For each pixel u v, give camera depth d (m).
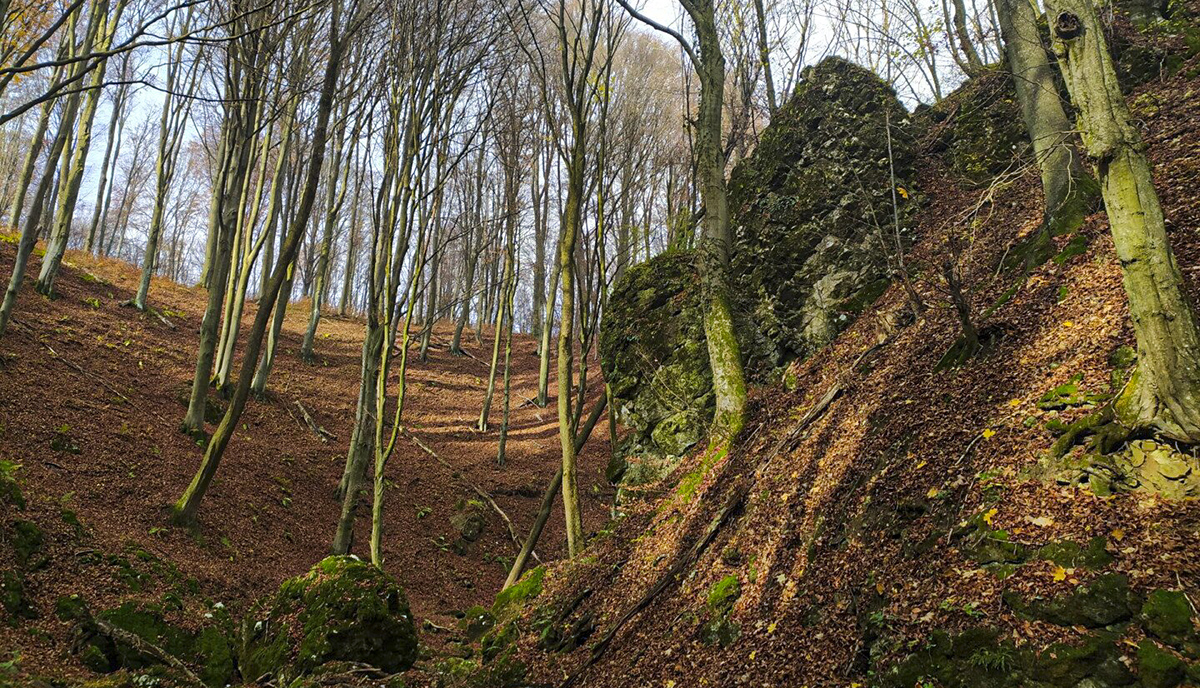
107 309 18.03
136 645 6.48
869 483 6.26
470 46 13.07
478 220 23.28
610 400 13.07
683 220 15.56
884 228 10.91
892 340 8.81
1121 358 5.35
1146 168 4.55
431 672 7.68
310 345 21.62
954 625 4.38
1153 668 3.47
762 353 11.00
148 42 4.54
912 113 13.20
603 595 8.52
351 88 14.62
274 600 7.89
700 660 6.05
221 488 11.98
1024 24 9.49
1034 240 8.31
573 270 11.29
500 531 15.31
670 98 23.23
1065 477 4.71
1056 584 4.16
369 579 7.79
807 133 12.50
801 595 5.75
